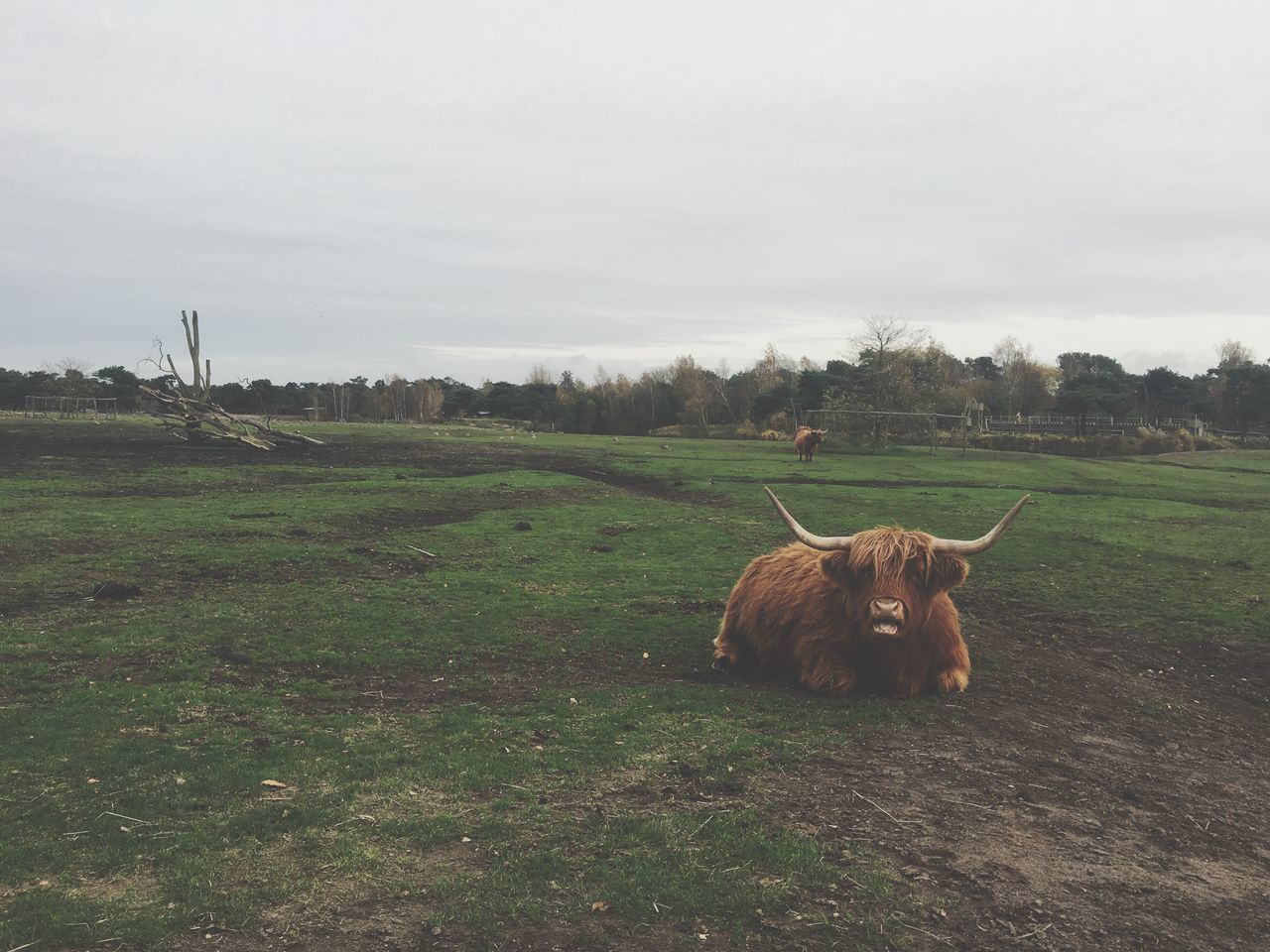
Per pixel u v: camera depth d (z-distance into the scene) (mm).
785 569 8242
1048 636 11133
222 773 5305
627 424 87500
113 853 4215
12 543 14328
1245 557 16922
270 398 102812
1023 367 102000
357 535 16812
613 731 6316
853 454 48969
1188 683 9461
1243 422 78875
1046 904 4051
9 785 5043
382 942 3529
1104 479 35938
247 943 3492
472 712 6809
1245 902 4289
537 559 14602
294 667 8031
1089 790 5633
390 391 98875
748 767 5594
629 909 3818
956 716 6926
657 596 11875
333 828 4562
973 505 24812
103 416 69875
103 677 7441
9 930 3502
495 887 3963
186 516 18375
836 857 4371
